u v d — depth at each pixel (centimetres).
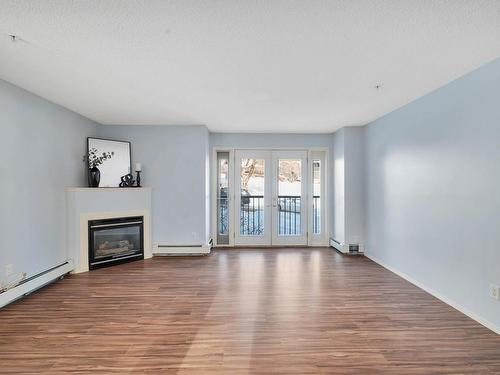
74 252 444
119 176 528
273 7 189
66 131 439
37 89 352
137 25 212
